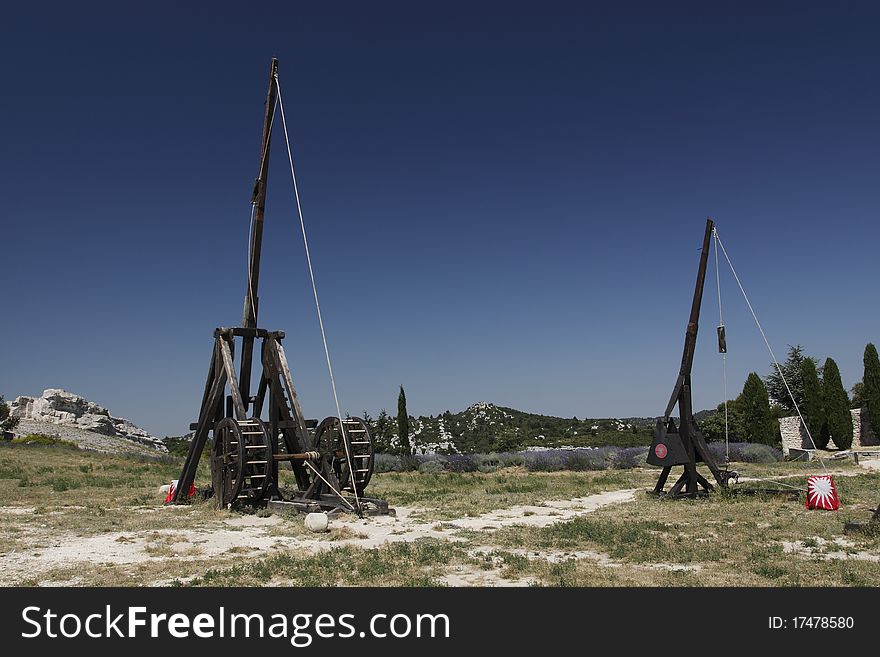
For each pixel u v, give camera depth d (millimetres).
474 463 34531
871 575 8156
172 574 8430
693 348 17797
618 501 17578
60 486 19688
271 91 16641
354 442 15516
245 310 16859
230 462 15086
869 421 48625
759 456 36844
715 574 8352
